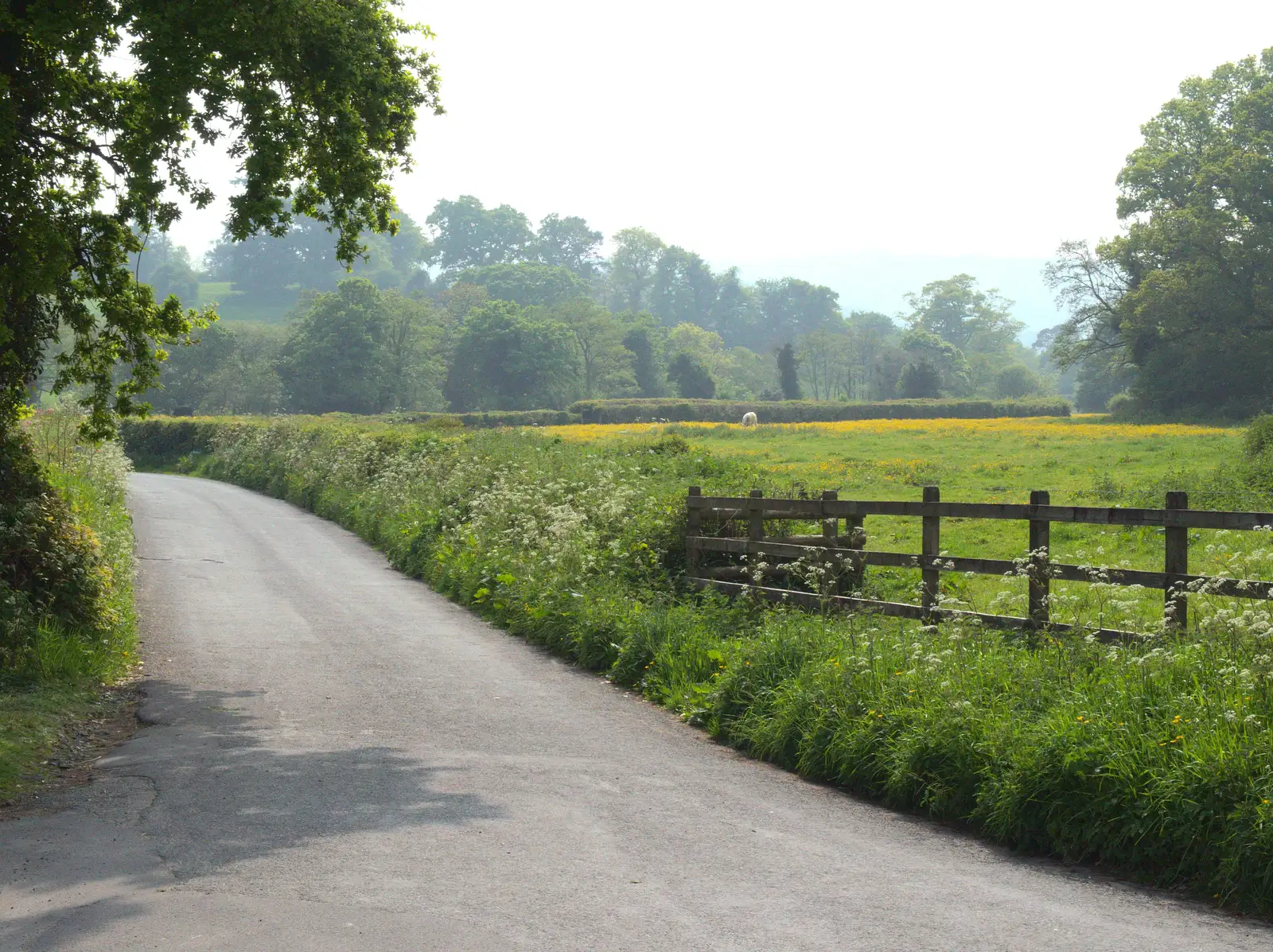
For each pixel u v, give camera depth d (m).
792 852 6.22
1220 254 70.12
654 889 5.48
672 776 7.99
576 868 5.78
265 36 10.39
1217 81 77.00
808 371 180.00
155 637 13.61
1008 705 7.36
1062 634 8.43
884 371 159.88
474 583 16.78
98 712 9.86
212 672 11.62
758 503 13.23
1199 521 7.95
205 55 10.22
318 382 112.06
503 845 6.17
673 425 66.25
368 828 6.45
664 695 10.72
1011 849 6.42
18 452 12.30
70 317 12.55
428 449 28.78
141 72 10.58
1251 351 67.75
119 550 17.58
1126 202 77.94
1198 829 5.66
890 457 38.12
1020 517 9.40
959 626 9.14
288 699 10.40
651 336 151.25
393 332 117.12
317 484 33.38
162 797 7.12
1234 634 7.03
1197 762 5.86
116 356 13.15
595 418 93.31
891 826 6.86
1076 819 6.23
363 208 12.68
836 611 11.16
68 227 11.95
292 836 6.27
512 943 4.72
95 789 7.36
